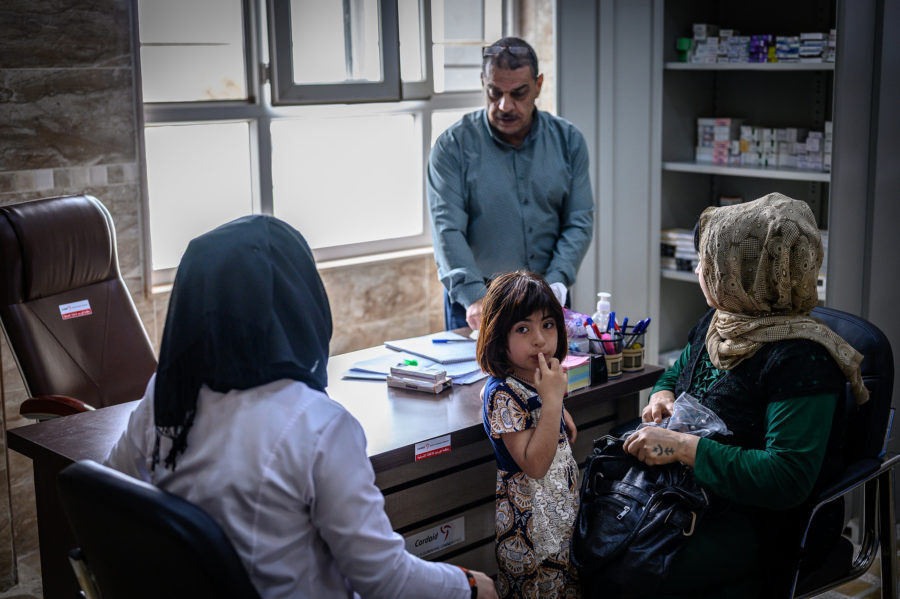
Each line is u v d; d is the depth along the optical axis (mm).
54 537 2020
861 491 3203
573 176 3291
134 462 1486
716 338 2010
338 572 1446
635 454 1967
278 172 3889
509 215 3205
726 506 1921
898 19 3023
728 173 3592
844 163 3049
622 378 2422
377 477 2070
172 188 3605
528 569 1978
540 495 1979
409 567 1425
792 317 1907
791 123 3797
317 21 3807
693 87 3902
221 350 1360
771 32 3811
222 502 1329
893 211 3182
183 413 1367
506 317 1954
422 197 4375
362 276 4074
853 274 3176
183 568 1251
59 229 2785
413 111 4207
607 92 3789
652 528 1877
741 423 1939
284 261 1427
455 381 2330
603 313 2535
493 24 4504
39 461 1996
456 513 2264
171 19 3449
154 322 3486
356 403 2201
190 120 3510
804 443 1800
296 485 1337
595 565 1904
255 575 1331
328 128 4000
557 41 3811
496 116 3100
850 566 2146
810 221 1865
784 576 1911
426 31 4172
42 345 2725
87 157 3199
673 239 3840
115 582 1400
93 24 3133
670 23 3740
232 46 3633
